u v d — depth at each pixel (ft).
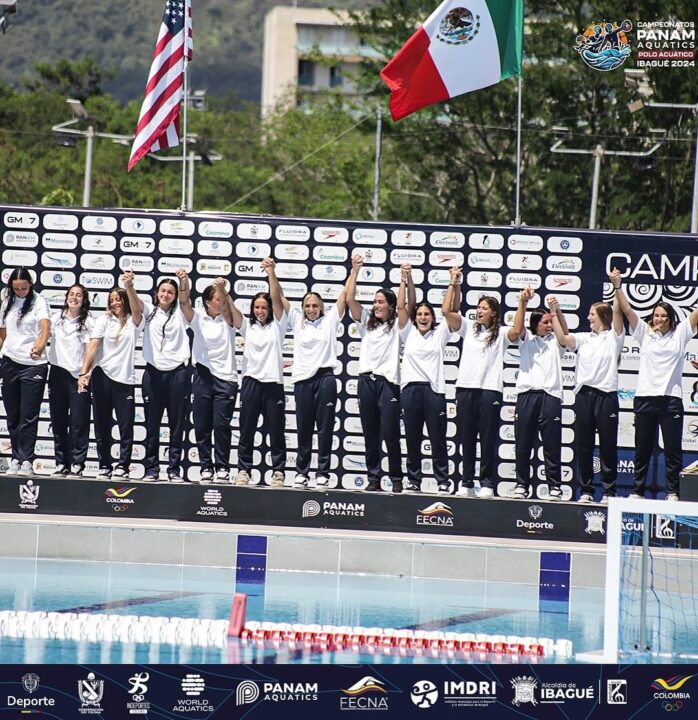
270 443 90.74
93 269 93.45
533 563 85.76
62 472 90.99
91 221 93.25
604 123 223.92
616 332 88.99
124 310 90.48
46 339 88.99
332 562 86.84
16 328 89.76
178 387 90.27
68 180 310.86
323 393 89.97
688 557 85.46
